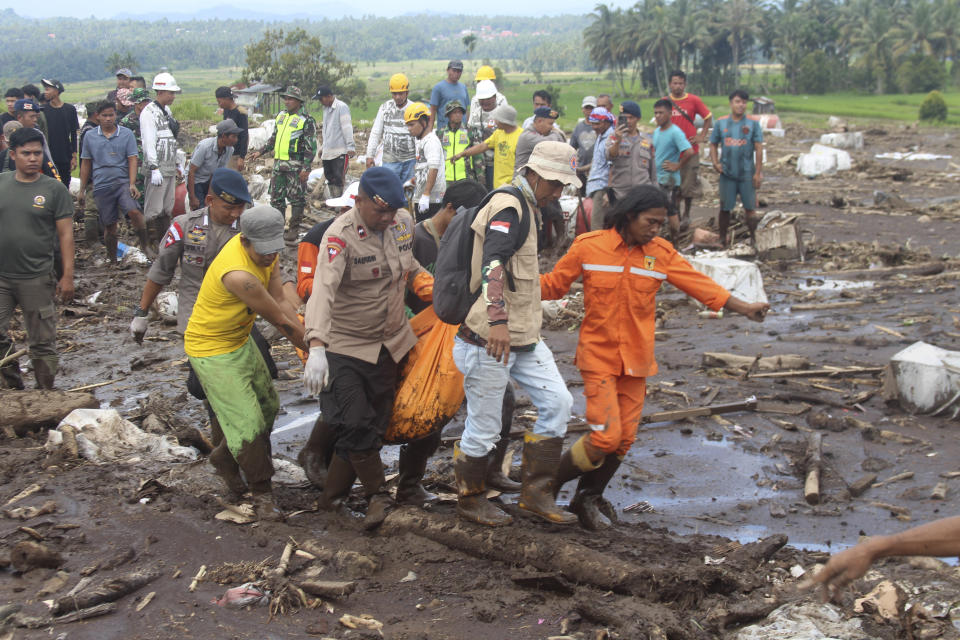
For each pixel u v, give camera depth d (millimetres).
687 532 5016
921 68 118750
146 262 12195
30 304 6770
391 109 12086
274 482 5512
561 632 3736
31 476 5453
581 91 138625
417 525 4598
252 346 5055
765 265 11859
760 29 128625
